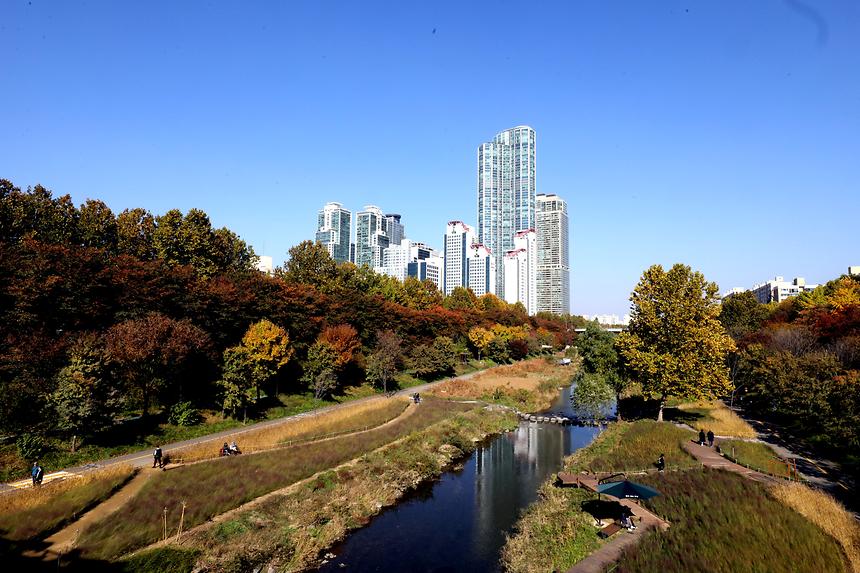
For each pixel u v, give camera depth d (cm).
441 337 10594
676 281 5781
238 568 2523
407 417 6200
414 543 3141
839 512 2853
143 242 6506
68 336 4406
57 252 4644
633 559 2445
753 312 11519
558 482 3922
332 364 6888
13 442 3522
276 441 4584
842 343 6219
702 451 4406
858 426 3772
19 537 2323
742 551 2453
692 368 5503
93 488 2972
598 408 6391
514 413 7406
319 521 3253
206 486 3303
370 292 10894
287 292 7206
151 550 2445
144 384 4609
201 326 5694
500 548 3070
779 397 5650
